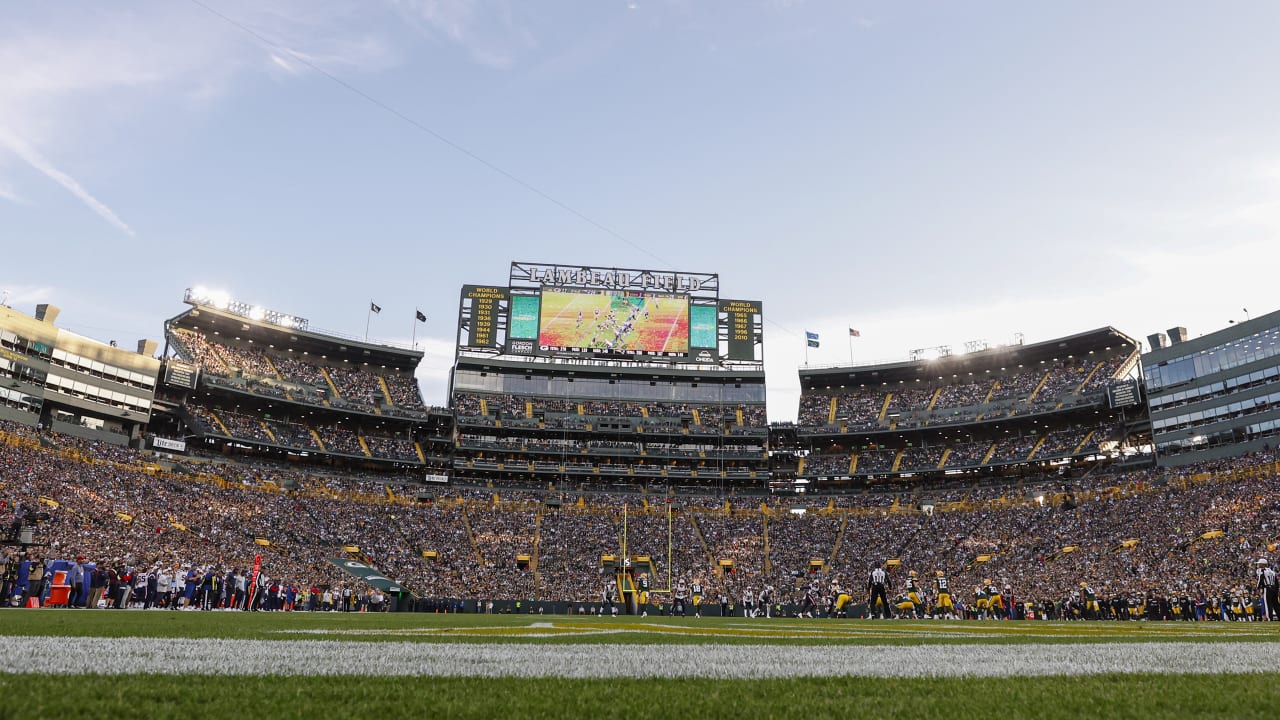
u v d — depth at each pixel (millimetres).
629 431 108438
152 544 59969
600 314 109688
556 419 108562
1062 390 101812
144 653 8570
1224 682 7281
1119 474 90562
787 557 88438
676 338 110000
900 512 95688
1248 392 83438
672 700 6074
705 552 89500
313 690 6137
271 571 65500
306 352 107188
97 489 67062
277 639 11359
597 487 107250
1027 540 82375
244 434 93312
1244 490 73562
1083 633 19750
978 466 101312
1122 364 101000
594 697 6156
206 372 93000
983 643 13945
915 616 56906
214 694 5820
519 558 85125
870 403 114062
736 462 110312
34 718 4719
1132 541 74688
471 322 108500
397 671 7516
